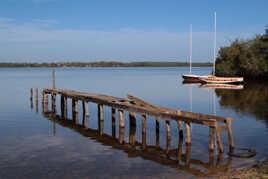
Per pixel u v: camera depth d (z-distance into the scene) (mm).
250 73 59844
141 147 13414
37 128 18203
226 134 15188
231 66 63125
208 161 10984
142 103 17641
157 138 15016
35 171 10375
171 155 11977
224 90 41125
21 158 11906
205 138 14609
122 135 15906
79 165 10961
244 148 12547
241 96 33062
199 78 56594
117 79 76500
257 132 15539
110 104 17656
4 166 10930
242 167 10047
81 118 21969
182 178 9266
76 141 14773
